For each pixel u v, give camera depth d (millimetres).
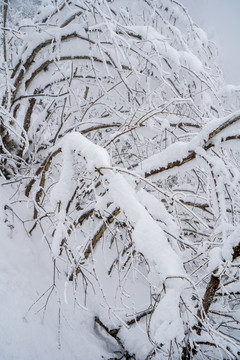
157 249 1598
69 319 2422
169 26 3740
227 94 3877
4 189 3150
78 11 3357
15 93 3455
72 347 2189
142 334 2557
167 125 2949
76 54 3357
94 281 3111
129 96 3770
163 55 3422
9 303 2049
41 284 2463
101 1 3273
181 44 3867
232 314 2730
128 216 1791
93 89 3900
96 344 2422
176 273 1481
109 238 4043
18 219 2900
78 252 2242
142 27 3381
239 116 2285
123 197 1846
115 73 3545
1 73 3371
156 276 1602
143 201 2436
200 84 3688
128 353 2465
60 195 2088
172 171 2682
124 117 3297
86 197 3580
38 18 3645
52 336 2113
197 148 2479
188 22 3992
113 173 1961
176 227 2393
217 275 2092
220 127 2381
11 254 2459
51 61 3328
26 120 3703
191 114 3854
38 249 2822
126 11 3812
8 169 3449
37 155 3627
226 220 2332
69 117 3939
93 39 3340
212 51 4379
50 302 2391
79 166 3037
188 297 1732
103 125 3375
